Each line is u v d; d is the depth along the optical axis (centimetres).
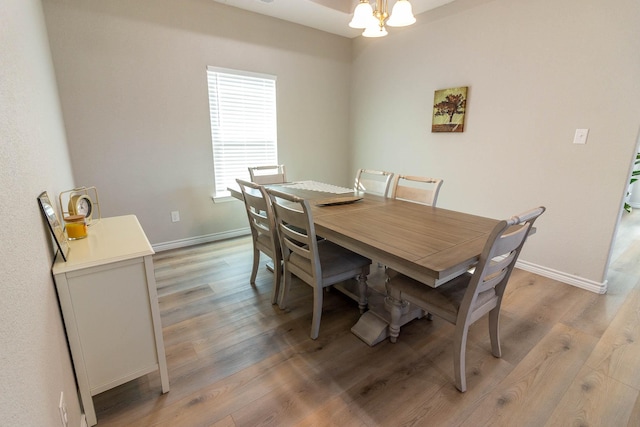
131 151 295
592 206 237
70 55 254
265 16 347
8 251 71
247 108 358
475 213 314
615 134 221
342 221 179
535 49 252
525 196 275
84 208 163
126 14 272
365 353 174
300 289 248
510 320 204
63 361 109
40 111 149
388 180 263
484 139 297
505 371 160
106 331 127
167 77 301
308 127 411
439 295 151
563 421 132
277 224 203
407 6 183
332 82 420
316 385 151
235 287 250
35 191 111
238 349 177
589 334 189
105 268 122
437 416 134
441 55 321
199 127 328
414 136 364
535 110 258
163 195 320
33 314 83
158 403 141
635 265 289
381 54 387
